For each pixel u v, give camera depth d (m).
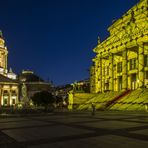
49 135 20.33
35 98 94.50
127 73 71.25
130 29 71.00
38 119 38.12
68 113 54.09
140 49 65.25
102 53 84.38
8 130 24.66
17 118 42.31
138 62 65.50
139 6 69.06
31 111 62.44
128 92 66.00
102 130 22.08
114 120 31.31
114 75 78.88
